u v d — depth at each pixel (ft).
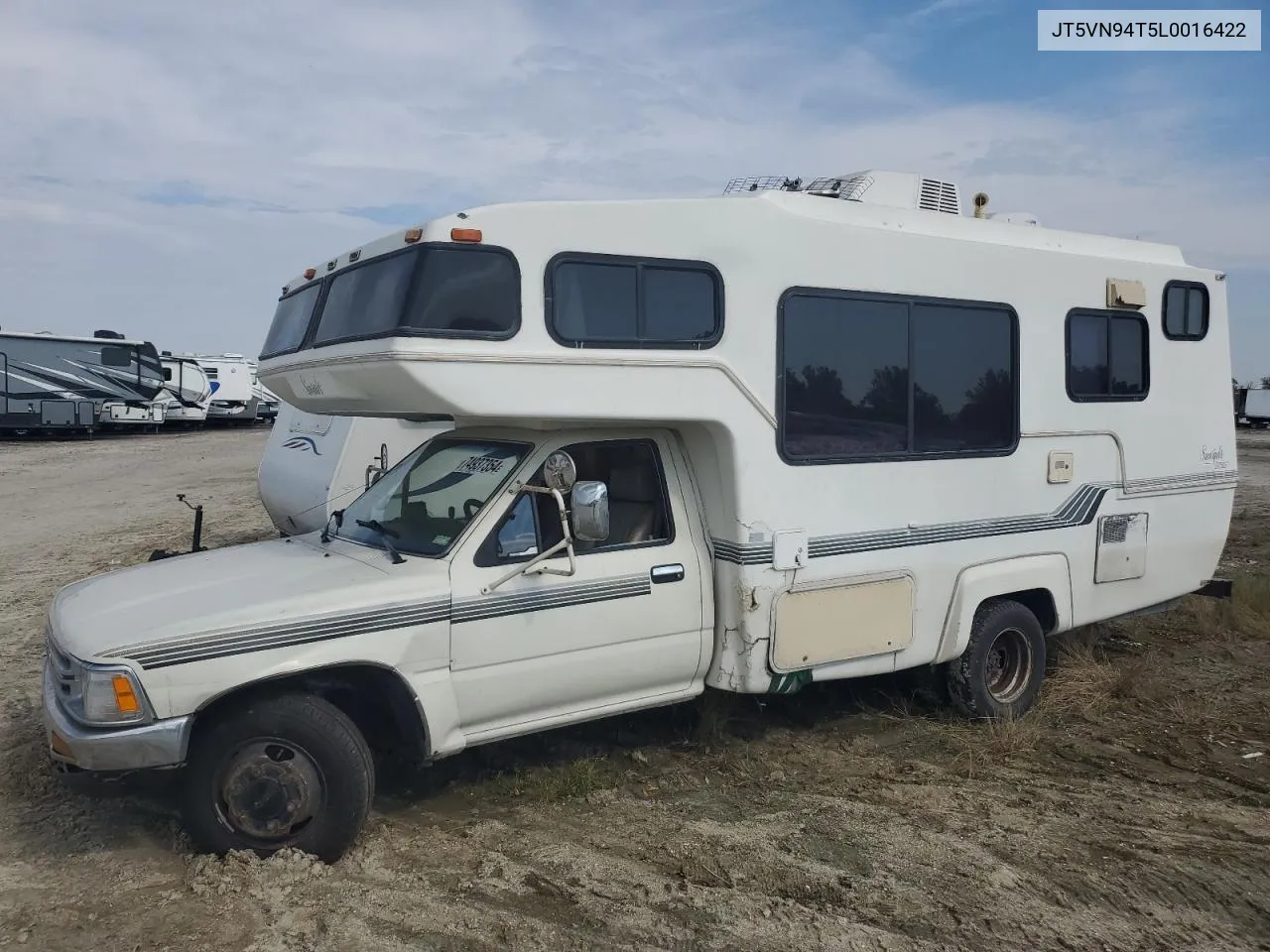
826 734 19.34
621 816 15.37
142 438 107.55
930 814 15.58
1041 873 13.66
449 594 14.08
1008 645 20.36
